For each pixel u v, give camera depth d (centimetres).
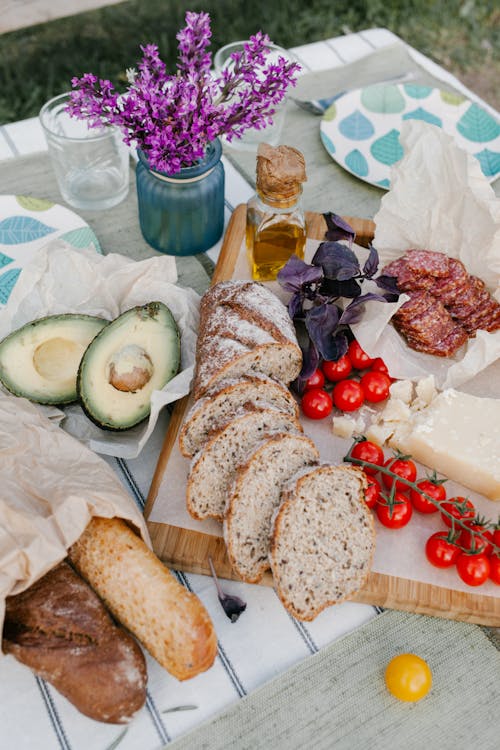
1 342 66
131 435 66
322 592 58
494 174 88
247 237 76
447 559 59
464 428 65
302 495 59
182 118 66
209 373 65
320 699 55
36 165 89
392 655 57
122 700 50
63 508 54
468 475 64
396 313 72
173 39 178
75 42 175
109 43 176
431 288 74
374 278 70
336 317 67
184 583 60
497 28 193
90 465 59
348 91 97
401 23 190
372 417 69
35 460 59
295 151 69
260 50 65
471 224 75
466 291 74
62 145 79
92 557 54
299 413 69
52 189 86
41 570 52
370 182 88
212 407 63
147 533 58
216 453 61
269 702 55
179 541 60
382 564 60
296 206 71
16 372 66
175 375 66
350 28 187
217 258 81
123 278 73
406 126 74
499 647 58
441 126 92
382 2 192
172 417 67
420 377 71
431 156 74
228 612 58
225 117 67
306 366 68
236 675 56
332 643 58
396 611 60
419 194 75
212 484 61
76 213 85
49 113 82
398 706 55
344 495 60
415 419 67
